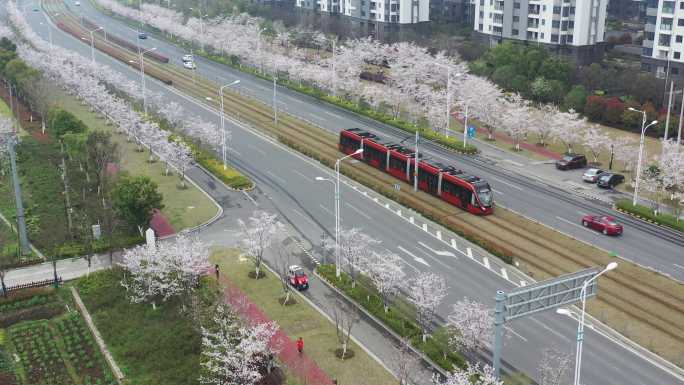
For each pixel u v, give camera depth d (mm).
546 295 49938
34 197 91812
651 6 139750
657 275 71312
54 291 69312
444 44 167750
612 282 70000
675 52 136750
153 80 162250
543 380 51625
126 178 81125
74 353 59188
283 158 110312
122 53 192625
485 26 176250
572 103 131000
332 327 62312
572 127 109562
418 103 132500
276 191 96312
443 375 54875
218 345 53438
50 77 141750
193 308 61281
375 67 169500
